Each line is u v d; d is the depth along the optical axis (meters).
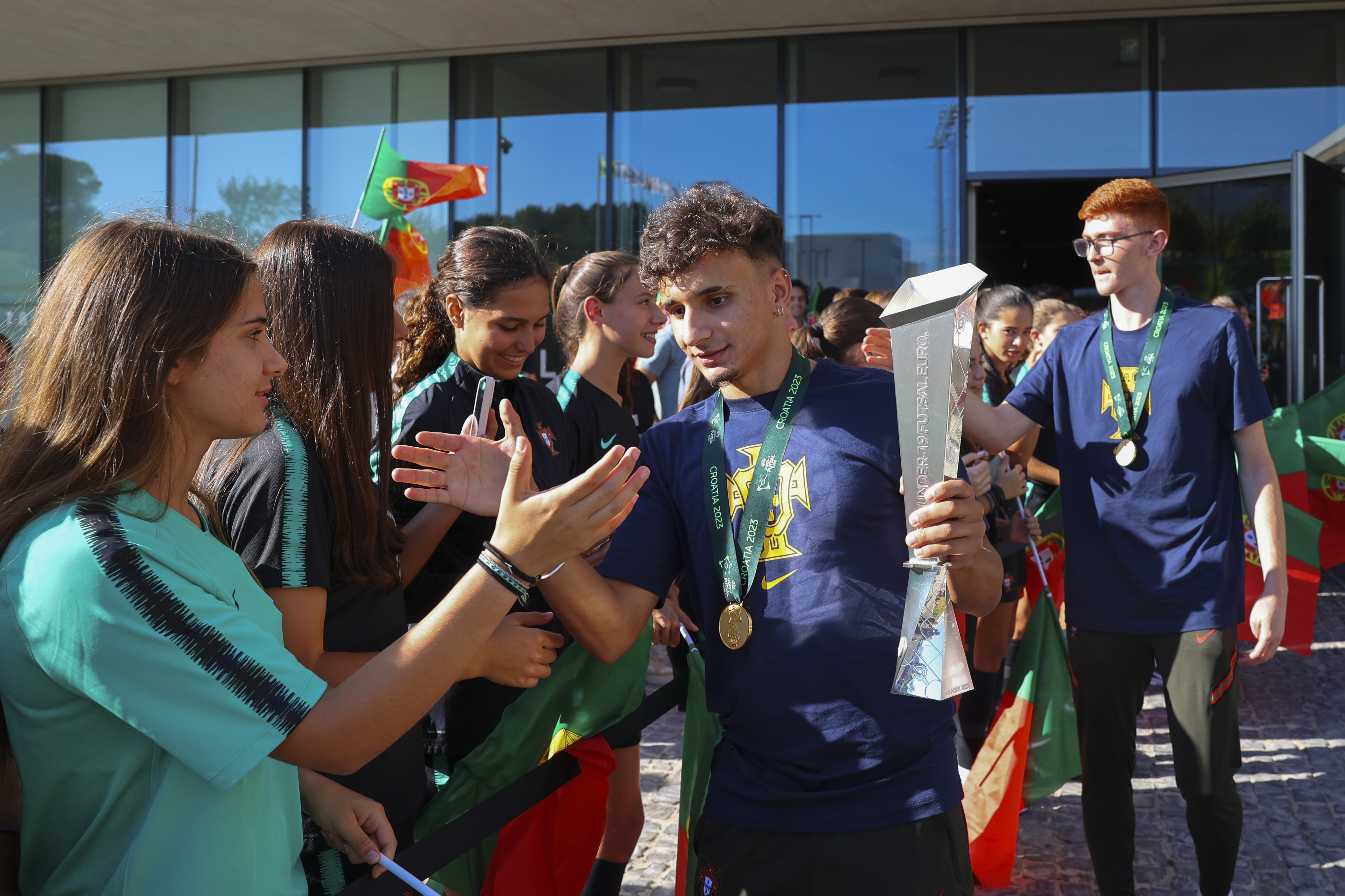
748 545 1.62
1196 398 2.58
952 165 9.02
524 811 1.78
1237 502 2.65
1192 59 8.56
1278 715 4.50
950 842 1.56
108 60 10.29
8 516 1.06
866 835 1.53
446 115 10.15
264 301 1.26
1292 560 4.42
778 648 1.57
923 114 9.05
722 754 1.70
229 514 1.44
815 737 1.55
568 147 9.84
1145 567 2.62
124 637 1.01
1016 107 8.88
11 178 11.25
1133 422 2.63
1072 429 2.76
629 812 2.66
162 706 1.02
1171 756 4.04
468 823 1.64
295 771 1.27
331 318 1.56
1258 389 2.56
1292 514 4.43
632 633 1.69
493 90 9.98
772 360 1.68
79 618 1.00
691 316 1.58
